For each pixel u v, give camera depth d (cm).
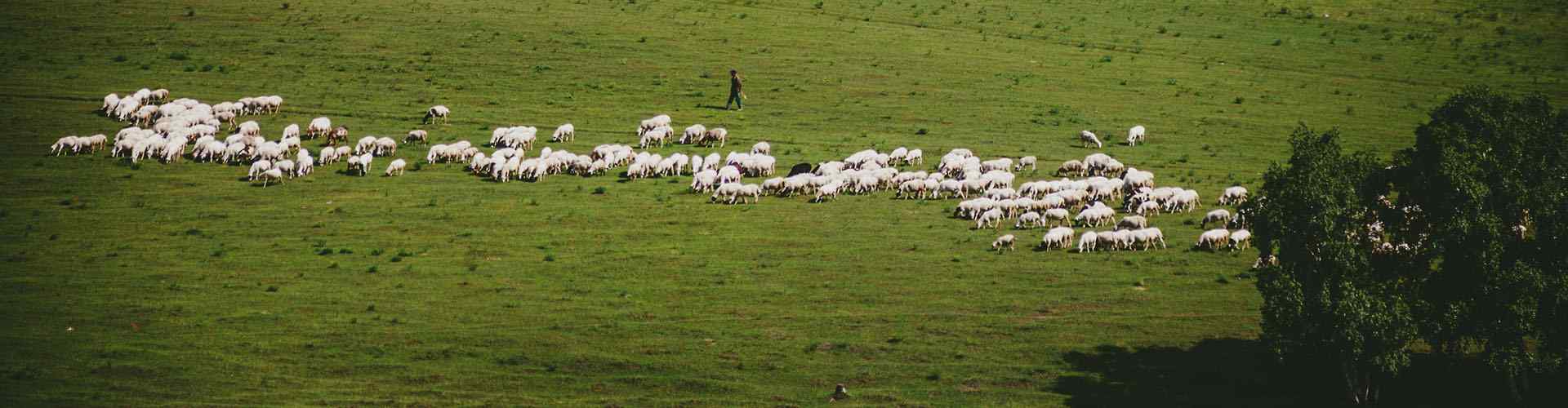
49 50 7288
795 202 4903
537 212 4712
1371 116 6725
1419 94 7238
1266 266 3078
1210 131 6331
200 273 3922
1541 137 3030
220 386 3081
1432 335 2927
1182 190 4762
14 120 5938
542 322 3544
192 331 3428
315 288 3800
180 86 6681
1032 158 5403
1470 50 8331
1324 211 2858
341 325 3494
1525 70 7762
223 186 5019
